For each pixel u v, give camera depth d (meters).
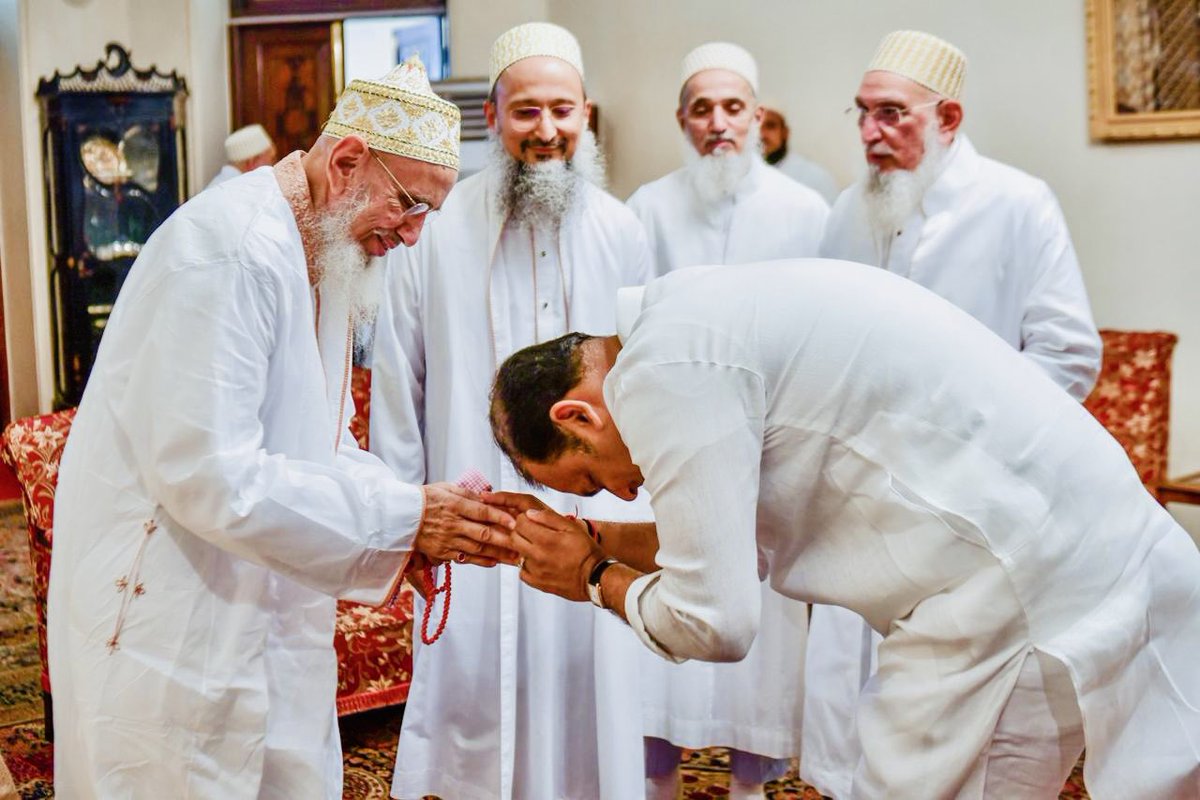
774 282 1.70
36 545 3.50
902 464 1.64
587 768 2.82
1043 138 5.14
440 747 2.80
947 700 1.65
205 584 1.92
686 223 3.53
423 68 2.04
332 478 1.92
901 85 3.10
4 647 4.46
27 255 8.83
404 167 1.98
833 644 2.98
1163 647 1.73
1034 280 3.13
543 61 2.81
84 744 1.92
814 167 5.88
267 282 1.87
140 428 1.84
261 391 1.88
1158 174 4.83
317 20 8.83
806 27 6.00
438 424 2.79
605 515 2.75
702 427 1.61
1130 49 4.83
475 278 2.78
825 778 3.00
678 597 1.64
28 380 8.99
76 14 8.48
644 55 6.71
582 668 2.79
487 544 1.99
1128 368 4.61
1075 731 1.65
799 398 1.65
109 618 1.89
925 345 1.66
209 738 1.92
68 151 8.30
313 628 2.05
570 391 1.75
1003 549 1.61
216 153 8.88
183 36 8.58
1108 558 1.65
